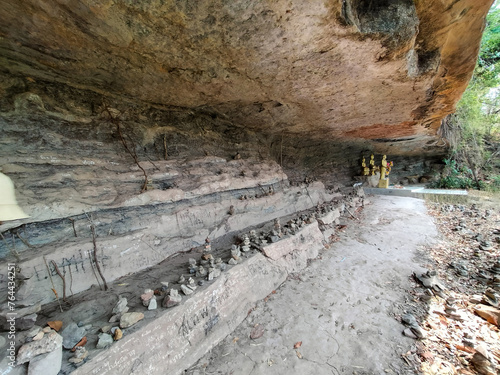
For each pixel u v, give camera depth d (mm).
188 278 2867
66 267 2389
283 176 6434
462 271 4375
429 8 2412
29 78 2447
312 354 2559
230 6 1701
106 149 3094
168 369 2088
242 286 3152
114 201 2918
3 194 2076
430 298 3648
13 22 1738
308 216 5902
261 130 6105
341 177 12086
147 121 3697
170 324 2203
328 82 3262
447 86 3920
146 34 1964
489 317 3115
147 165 3486
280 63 2637
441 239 6121
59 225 2498
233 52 2344
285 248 4145
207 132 4832
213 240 4094
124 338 1869
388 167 13258
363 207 9172
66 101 2746
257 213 5195
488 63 12188
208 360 2383
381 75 3117
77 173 2689
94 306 2266
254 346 2609
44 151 2477
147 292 2340
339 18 1943
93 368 1651
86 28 1846
